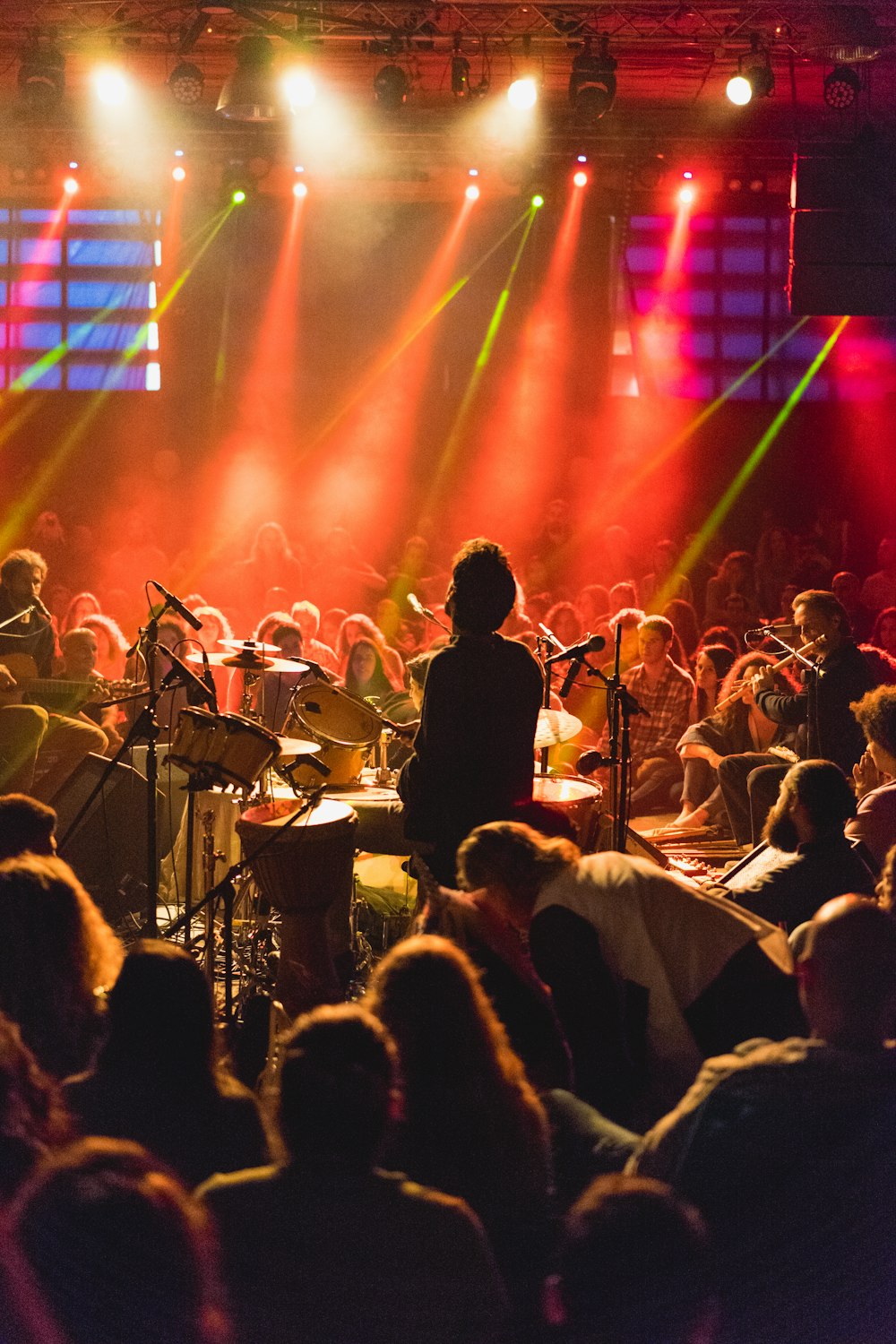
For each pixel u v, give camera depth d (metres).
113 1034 2.92
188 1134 2.86
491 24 12.05
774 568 14.92
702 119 12.33
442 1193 2.68
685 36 11.91
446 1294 2.31
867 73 12.95
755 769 7.67
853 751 7.19
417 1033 2.80
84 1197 2.11
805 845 4.74
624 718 6.45
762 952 3.74
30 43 11.92
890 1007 2.81
